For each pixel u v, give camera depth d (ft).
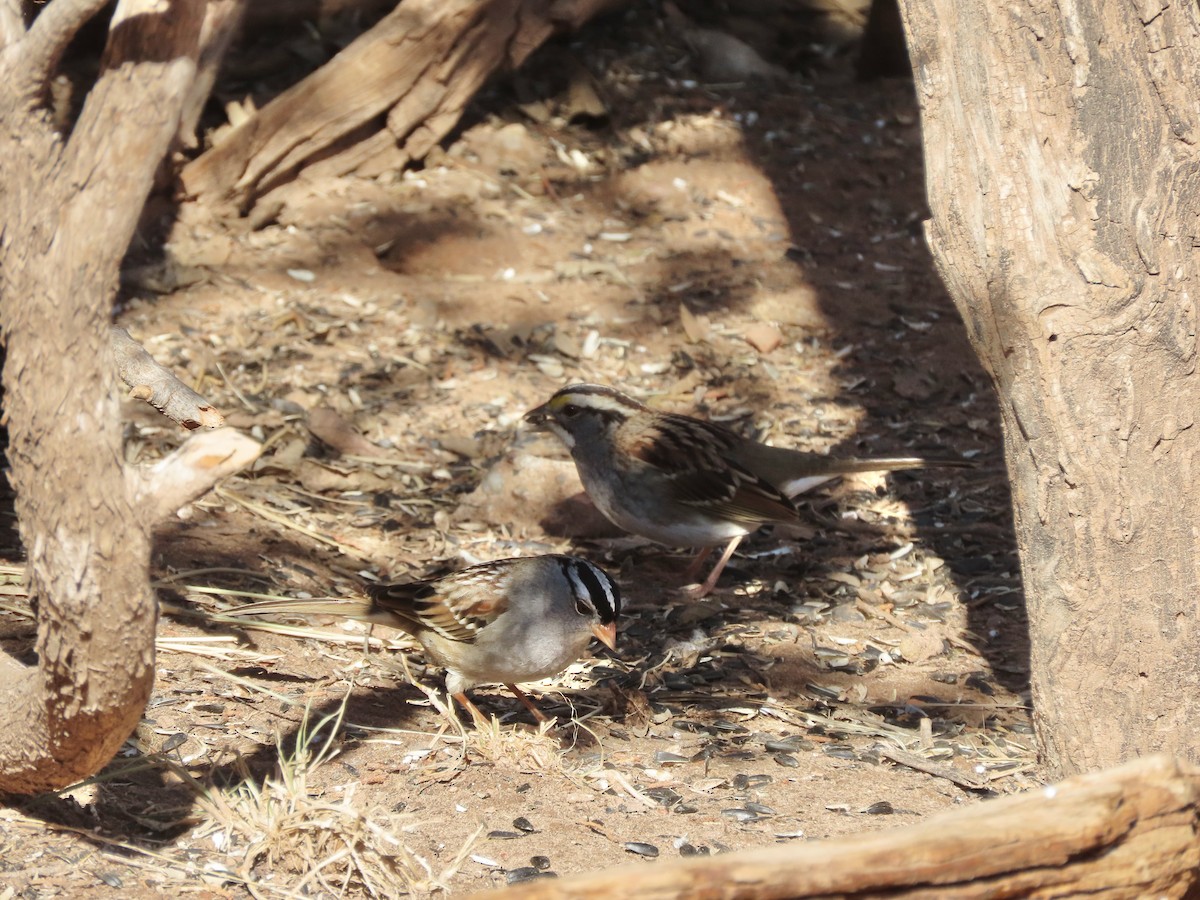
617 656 28.66
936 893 12.43
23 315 14.10
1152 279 18.47
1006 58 18.74
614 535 35.04
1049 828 12.67
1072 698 19.20
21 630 25.27
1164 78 18.37
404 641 28.17
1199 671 18.83
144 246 44.47
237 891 18.13
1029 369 18.92
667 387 41.52
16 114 13.98
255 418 37.45
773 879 11.84
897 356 43.96
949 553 34.27
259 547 31.53
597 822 21.02
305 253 45.16
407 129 47.78
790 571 33.50
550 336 42.91
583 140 52.24
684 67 58.03
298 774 20.66
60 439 14.38
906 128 55.98
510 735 23.38
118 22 13.55
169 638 26.35
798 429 40.11
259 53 51.96
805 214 50.21
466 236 46.47
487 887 18.74
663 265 46.88
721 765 23.66
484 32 47.14
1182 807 13.34
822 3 64.18
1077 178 18.60
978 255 19.10
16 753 17.62
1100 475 18.70
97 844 18.94
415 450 37.37
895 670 28.53
